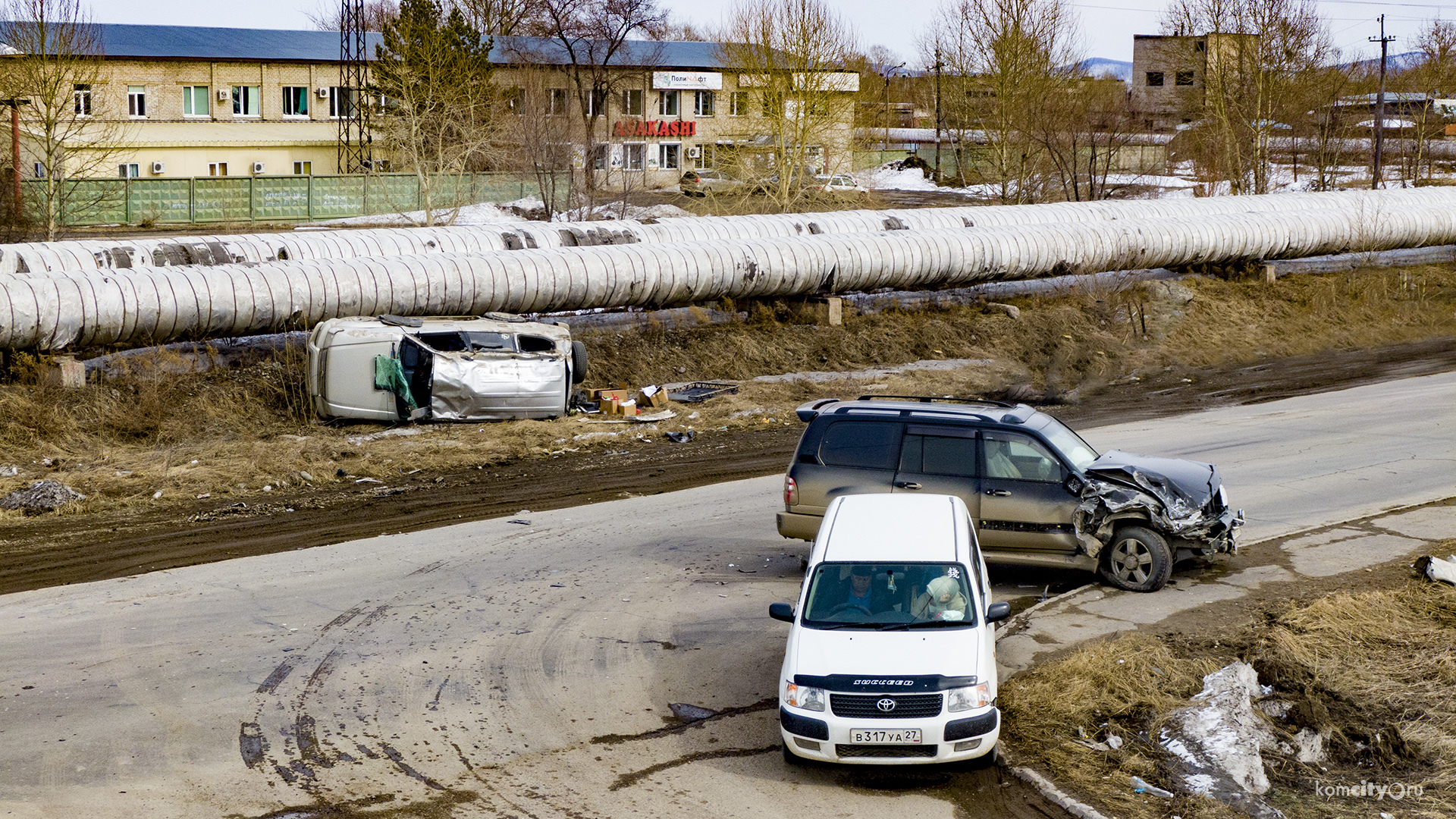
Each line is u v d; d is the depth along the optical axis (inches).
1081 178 2315.5
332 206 2046.0
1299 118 2434.8
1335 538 565.9
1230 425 880.9
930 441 513.0
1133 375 1133.1
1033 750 356.8
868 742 330.3
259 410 873.5
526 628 468.4
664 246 1114.7
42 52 1507.1
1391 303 1430.9
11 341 832.3
